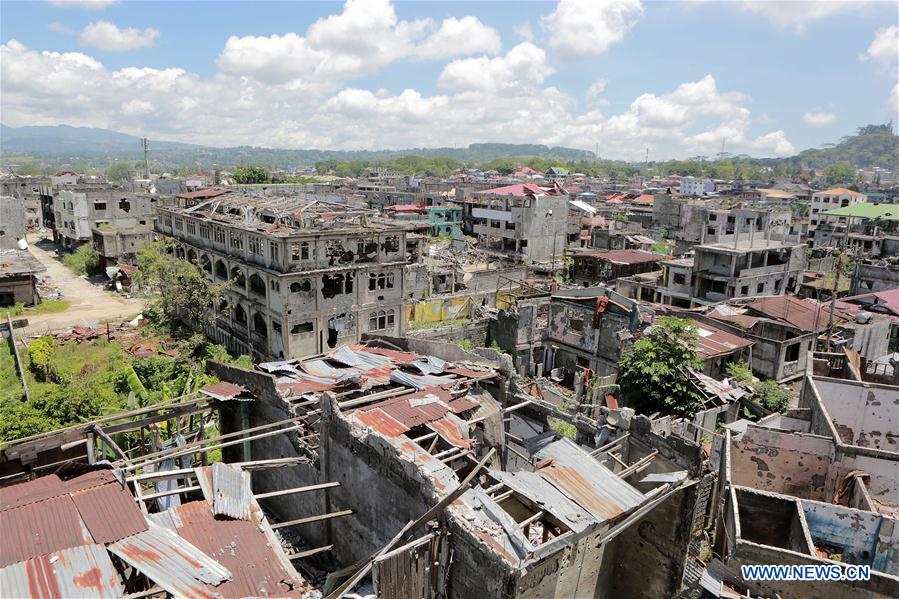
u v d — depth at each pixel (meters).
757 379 40.41
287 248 39.81
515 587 12.23
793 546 20.31
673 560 16.78
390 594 13.17
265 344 43.69
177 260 50.56
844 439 28.52
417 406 19.28
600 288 40.19
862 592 16.77
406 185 163.25
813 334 41.78
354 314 44.31
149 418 20.56
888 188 173.88
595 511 14.97
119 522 13.86
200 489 16.42
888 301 48.31
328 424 18.06
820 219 111.12
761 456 25.25
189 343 45.06
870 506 21.09
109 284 68.31
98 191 84.06
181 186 118.12
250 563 13.82
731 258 52.97
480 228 95.19
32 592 11.60
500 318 43.88
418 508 14.86
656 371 32.84
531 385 34.31
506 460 20.31
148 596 13.15
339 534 18.41
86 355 43.94
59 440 18.27
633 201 135.75
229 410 23.20
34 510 13.90
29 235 104.25
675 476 16.64
